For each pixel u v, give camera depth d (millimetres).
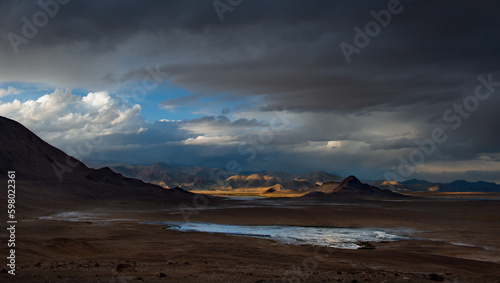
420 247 41688
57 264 19938
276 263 27672
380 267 27234
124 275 14117
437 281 15375
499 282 15750
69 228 50188
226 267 21266
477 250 39594
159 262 24734
